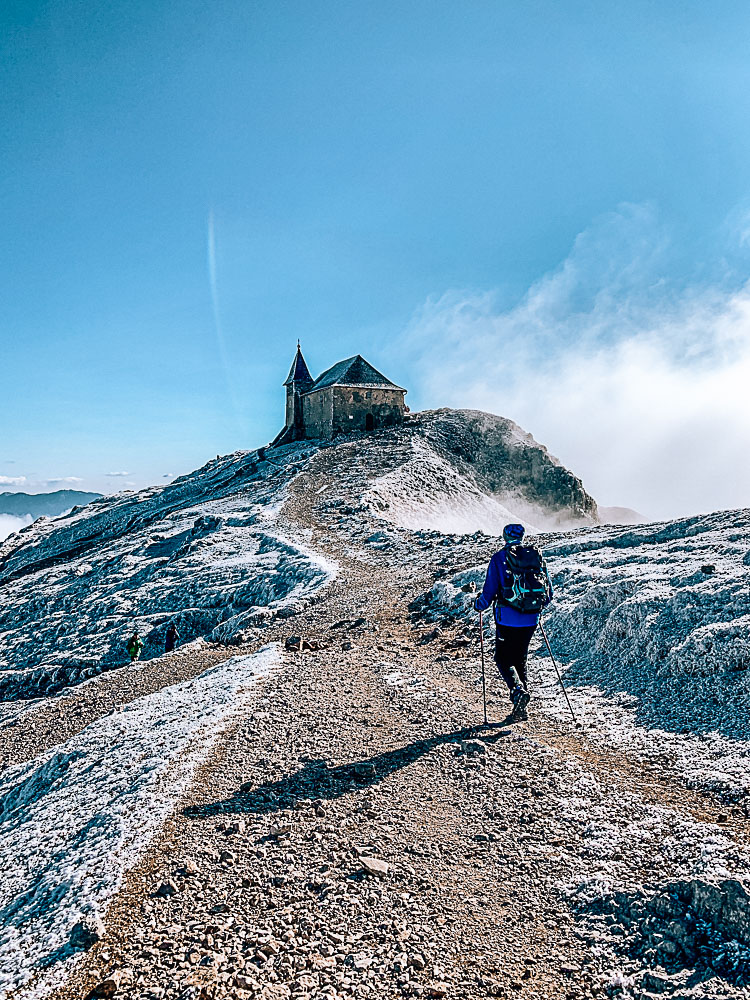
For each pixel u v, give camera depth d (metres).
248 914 5.76
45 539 95.06
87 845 7.45
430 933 5.56
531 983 4.98
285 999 4.68
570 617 15.98
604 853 6.65
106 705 20.45
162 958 5.19
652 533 22.77
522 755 9.42
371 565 34.00
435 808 7.86
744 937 5.13
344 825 7.41
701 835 6.67
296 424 97.94
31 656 37.28
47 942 5.65
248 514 53.09
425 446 84.25
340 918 5.72
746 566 14.98
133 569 48.56
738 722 9.43
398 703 12.05
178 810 7.77
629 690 11.72
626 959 5.18
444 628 18.66
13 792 12.64
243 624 25.59
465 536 37.59
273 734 10.29
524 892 6.18
